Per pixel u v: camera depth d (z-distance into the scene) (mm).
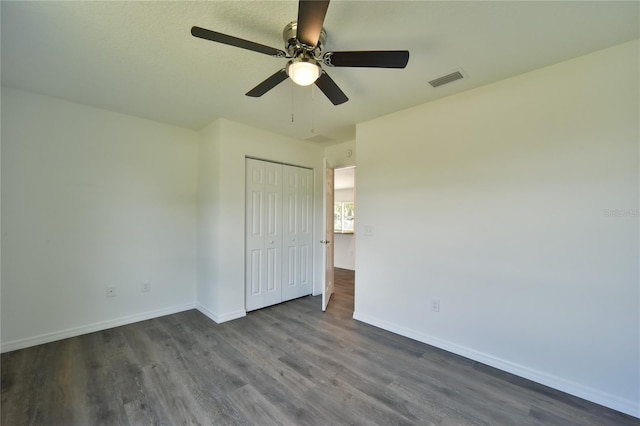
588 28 1675
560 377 2039
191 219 3662
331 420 1713
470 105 2467
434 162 2686
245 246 3514
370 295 3197
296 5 1505
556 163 2061
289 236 4043
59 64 2104
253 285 3613
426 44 1834
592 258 1930
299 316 3438
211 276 3367
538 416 1772
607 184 1881
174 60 2045
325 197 3754
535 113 2146
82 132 2875
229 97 2664
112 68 2156
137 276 3232
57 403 1838
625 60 1822
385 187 3066
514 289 2240
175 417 1726
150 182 3326
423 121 2764
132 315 3193
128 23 1649
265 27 1686
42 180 2670
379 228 3113
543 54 1945
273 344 2689
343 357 2461
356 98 2645
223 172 3256
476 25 1652
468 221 2477
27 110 2590
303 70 1569
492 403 1888
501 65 2082
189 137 3643
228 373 2193
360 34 1735
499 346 2309
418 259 2797
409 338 2840
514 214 2240
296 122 3336
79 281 2861
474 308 2443
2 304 2482
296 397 1920
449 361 2408
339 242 6887
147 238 3307
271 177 3801
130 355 2455
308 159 4277
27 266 2592
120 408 1800
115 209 3084
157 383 2059
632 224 1803
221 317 3225
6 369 2221
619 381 1839
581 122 1967
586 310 1948
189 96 2652
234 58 2016
